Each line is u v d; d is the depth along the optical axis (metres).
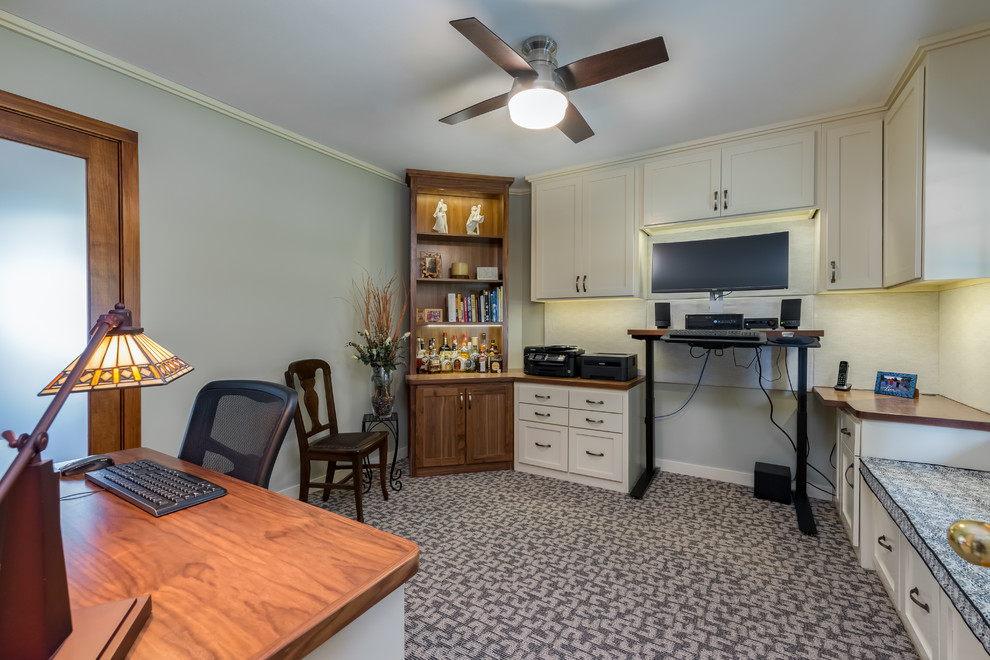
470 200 3.88
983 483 1.73
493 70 2.14
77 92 1.95
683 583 1.95
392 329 3.62
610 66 1.76
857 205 2.49
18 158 1.82
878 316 2.73
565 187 3.46
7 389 1.80
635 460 3.19
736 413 3.17
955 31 1.81
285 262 2.84
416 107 2.51
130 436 2.11
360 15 1.75
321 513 1.08
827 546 2.26
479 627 1.67
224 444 1.45
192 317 2.36
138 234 2.14
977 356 2.13
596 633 1.64
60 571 0.61
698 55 2.00
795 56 2.01
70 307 1.95
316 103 2.47
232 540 0.94
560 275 3.47
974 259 1.81
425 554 2.20
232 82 2.26
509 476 3.32
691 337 2.74
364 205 3.40
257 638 0.65
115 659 0.59
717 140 2.84
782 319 2.77
